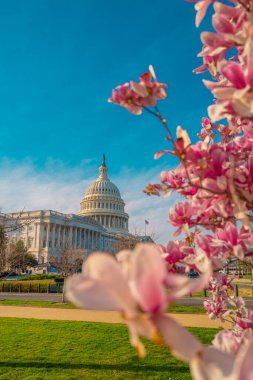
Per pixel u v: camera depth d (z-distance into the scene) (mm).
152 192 2648
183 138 2184
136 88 2045
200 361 917
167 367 8773
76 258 55312
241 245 2336
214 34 2070
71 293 859
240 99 1654
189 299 28734
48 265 85750
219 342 1635
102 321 16750
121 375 8188
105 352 10383
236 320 3635
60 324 15680
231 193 2080
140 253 906
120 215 123312
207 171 2285
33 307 23719
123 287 901
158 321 884
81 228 106312
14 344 11469
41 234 96812
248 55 1638
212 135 4188
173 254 2467
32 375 8203
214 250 2281
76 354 10156
